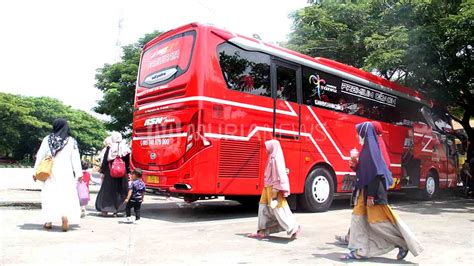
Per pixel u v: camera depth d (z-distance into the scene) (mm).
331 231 6996
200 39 8062
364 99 11453
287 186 6082
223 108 8078
